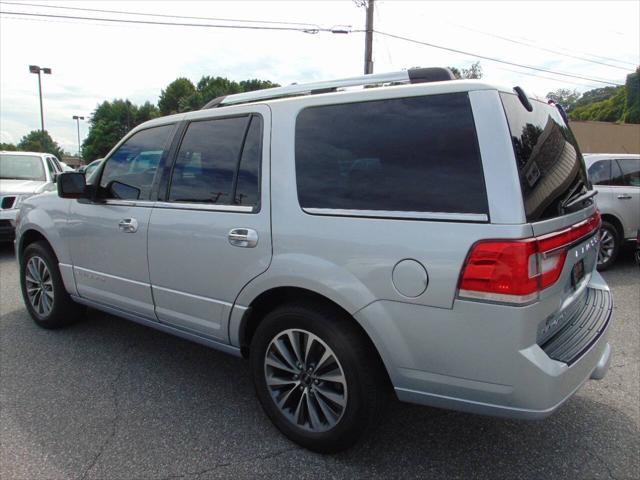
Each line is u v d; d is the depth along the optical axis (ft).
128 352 13.17
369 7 59.93
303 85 9.28
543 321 7.04
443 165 7.19
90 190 12.27
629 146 98.68
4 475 8.10
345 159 8.15
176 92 242.58
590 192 9.64
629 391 11.03
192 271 10.00
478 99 7.07
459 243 6.84
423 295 7.10
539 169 7.39
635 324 15.21
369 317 7.57
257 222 8.88
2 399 10.62
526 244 6.52
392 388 8.60
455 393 7.22
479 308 6.74
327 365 8.37
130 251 11.28
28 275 14.92
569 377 7.10
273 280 8.62
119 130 249.75
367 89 8.14
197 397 10.77
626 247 23.50
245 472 8.24
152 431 9.43
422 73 8.31
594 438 9.22
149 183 11.12
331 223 8.02
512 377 6.74
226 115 9.97
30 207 14.55
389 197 7.59
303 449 8.88
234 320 9.44
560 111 9.91
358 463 8.48
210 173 9.93
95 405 10.39
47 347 13.47
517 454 8.74
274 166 8.89
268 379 9.12
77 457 8.61
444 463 8.48
